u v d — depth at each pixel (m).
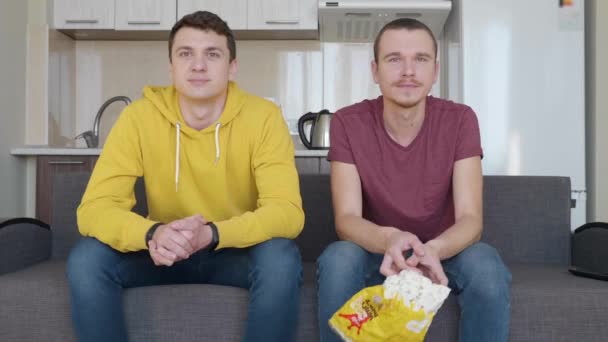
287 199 1.52
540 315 1.47
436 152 1.62
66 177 1.97
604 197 3.16
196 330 1.49
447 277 1.46
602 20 3.17
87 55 3.81
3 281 1.54
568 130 3.02
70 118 3.73
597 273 1.70
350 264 1.38
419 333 1.15
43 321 1.52
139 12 3.51
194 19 1.55
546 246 1.94
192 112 1.60
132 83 3.80
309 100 3.78
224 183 1.60
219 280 1.55
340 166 1.64
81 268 1.37
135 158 1.61
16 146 3.29
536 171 3.02
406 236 1.37
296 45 3.79
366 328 1.16
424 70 1.56
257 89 3.79
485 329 1.33
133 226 1.39
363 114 1.69
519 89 3.04
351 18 3.38
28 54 3.42
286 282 1.37
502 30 3.04
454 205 1.61
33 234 1.83
